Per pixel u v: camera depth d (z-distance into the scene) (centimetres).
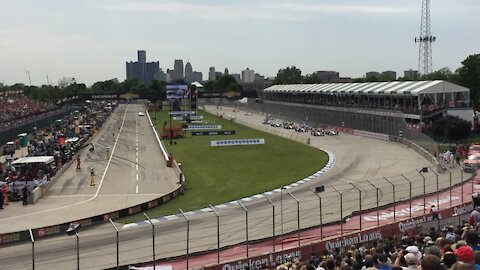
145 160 7350
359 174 5906
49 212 4178
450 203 4100
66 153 7344
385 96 10650
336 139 9912
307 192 4903
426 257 1066
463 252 1280
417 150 7681
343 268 1662
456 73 16038
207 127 12000
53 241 3353
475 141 8744
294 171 6253
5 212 4194
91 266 2834
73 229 3522
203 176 5994
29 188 4766
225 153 8075
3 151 7725
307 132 11375
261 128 12319
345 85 13300
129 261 2911
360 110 10850
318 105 13638
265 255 2753
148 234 3494
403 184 5178
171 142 9325
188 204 4472
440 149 7838
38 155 6850
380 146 8581
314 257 2431
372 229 3117
